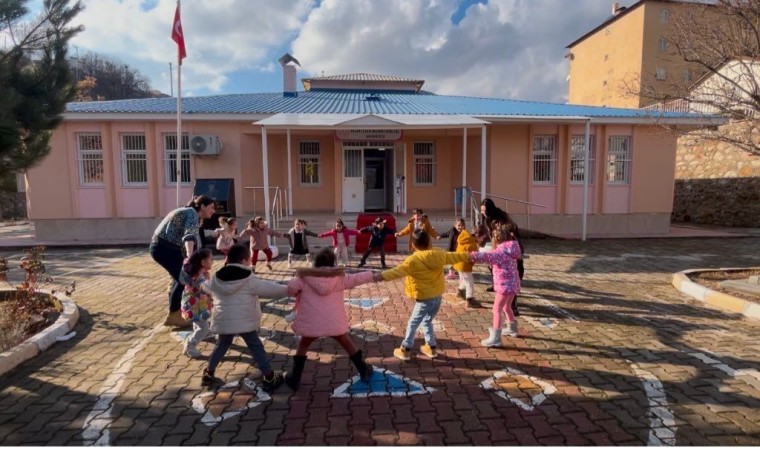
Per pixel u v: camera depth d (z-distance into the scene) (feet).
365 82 73.41
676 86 25.81
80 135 45.37
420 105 54.03
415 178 55.52
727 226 59.72
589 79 138.21
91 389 13.24
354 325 19.02
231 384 13.51
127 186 45.83
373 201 53.93
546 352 15.88
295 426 11.20
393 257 35.53
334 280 13.00
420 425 11.20
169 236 17.79
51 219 45.44
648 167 50.19
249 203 48.06
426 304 14.90
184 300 15.47
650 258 36.17
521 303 22.40
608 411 11.84
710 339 17.17
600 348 16.25
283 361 15.23
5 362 14.24
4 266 24.47
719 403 12.25
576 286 26.25
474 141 51.42
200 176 46.11
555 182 49.70
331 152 54.08
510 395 12.73
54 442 10.59
